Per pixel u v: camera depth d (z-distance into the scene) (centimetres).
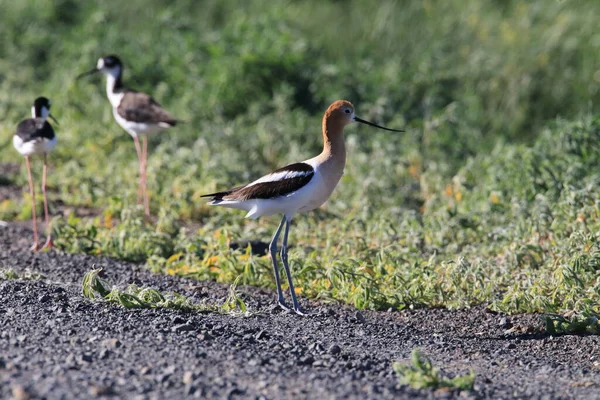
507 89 1959
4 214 1461
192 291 1075
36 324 835
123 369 717
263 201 995
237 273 1131
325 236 1292
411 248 1189
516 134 1902
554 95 1945
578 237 1065
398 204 1486
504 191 1388
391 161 1609
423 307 1051
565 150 1447
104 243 1249
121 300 923
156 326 857
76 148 1820
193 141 1838
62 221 1272
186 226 1434
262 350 811
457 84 1991
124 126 1534
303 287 1099
